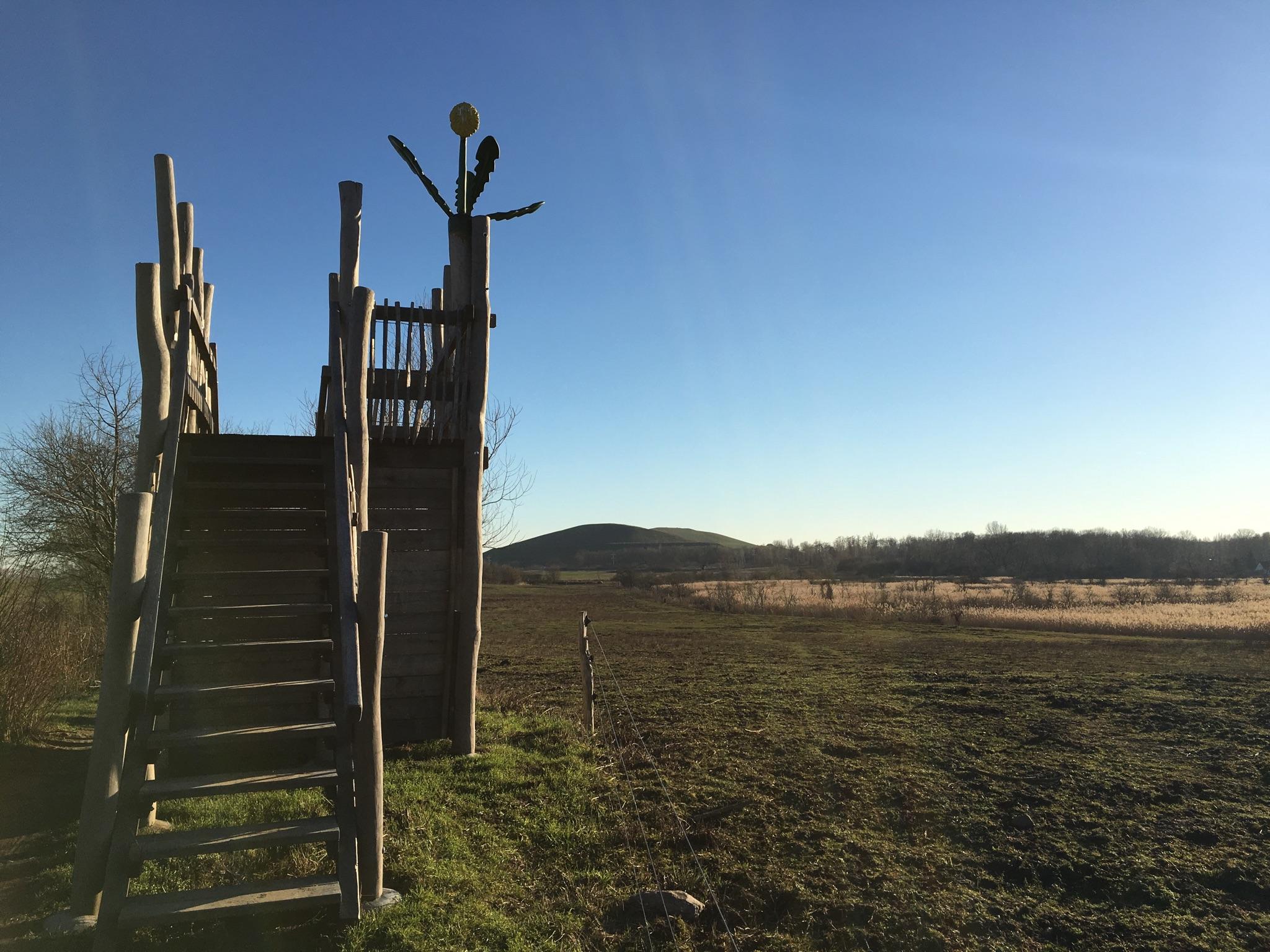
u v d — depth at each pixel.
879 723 13.07
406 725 9.34
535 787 7.99
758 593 58.06
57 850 5.75
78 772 7.83
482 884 5.63
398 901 5.14
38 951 4.38
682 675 19.41
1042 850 7.35
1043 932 5.74
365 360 7.08
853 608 42.84
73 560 19.00
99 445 18.78
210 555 8.21
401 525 9.34
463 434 9.51
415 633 9.38
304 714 8.38
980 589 65.06
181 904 4.54
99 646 14.72
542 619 41.53
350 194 8.39
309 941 4.69
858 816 8.13
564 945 4.95
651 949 5.07
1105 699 15.69
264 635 8.24
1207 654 23.84
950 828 7.88
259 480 7.50
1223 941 5.64
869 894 6.27
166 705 5.44
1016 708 14.73
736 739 11.56
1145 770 10.22
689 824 7.52
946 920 5.86
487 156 10.24
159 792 4.65
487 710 11.84
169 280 6.22
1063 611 40.53
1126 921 5.95
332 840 5.25
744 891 6.10
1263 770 10.28
